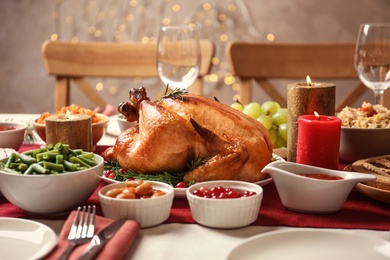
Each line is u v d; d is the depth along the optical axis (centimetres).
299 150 138
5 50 392
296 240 105
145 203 117
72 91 394
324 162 135
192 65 189
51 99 395
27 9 387
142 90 148
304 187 123
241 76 246
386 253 102
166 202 119
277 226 120
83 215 113
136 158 138
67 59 258
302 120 137
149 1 377
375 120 157
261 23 367
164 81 191
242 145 133
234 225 118
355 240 105
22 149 170
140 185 122
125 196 119
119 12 382
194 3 373
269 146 140
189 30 189
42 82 393
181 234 116
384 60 176
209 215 117
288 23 364
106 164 148
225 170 132
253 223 121
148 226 119
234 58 245
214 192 121
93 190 128
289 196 125
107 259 100
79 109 171
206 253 108
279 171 125
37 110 397
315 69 249
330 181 122
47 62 257
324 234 106
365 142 151
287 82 371
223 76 377
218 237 115
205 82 379
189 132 136
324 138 135
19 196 122
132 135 143
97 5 383
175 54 188
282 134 167
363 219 122
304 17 362
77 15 385
